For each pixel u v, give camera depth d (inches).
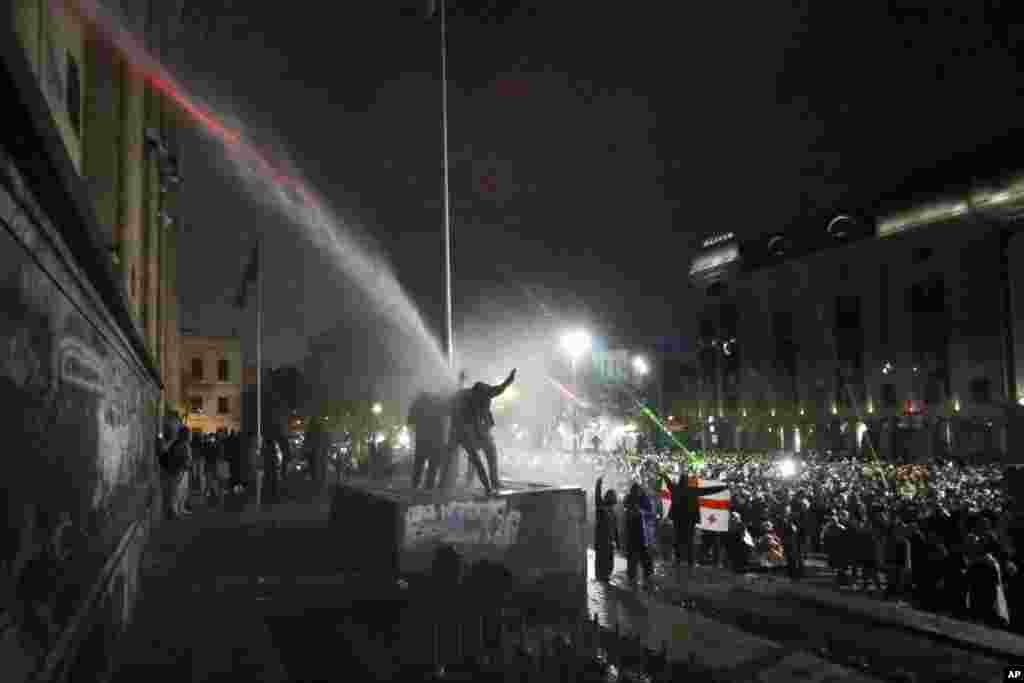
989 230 2583.7
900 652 426.0
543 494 469.7
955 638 439.2
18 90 95.7
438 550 397.7
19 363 125.3
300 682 300.7
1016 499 706.8
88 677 199.6
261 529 641.6
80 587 185.0
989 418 2479.1
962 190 2682.1
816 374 3282.5
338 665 319.0
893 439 2812.5
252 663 297.1
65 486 166.4
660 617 480.7
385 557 449.1
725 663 385.4
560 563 466.6
